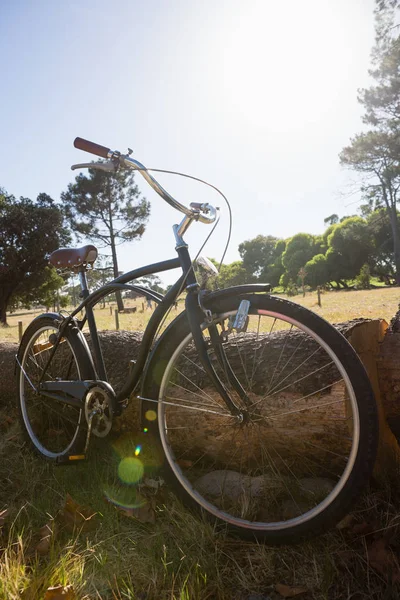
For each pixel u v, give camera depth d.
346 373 1.60
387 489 1.93
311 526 1.64
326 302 23.72
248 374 2.16
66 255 2.56
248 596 1.52
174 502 2.00
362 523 1.77
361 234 58.78
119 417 2.60
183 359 2.37
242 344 2.33
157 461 1.97
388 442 2.16
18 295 43.38
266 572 1.61
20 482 2.34
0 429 3.16
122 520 1.98
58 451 2.72
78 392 2.33
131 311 28.14
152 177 1.94
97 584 1.58
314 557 1.64
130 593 1.48
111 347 2.92
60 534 1.87
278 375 2.08
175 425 2.32
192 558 1.65
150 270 2.11
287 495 2.03
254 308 1.79
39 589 1.48
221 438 2.22
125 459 2.46
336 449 2.02
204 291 1.89
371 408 1.56
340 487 1.59
